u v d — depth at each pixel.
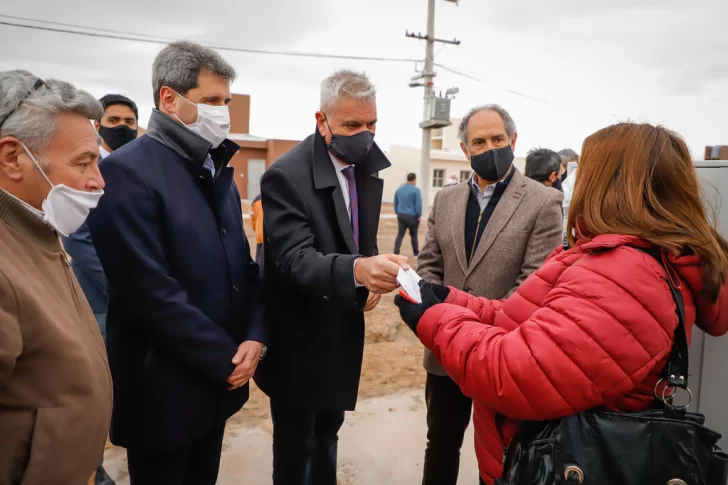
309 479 2.14
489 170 2.08
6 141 0.99
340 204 1.76
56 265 1.09
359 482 2.47
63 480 1.01
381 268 1.37
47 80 1.06
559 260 1.22
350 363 1.85
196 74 1.56
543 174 3.07
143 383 1.51
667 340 0.99
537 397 1.02
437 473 2.11
